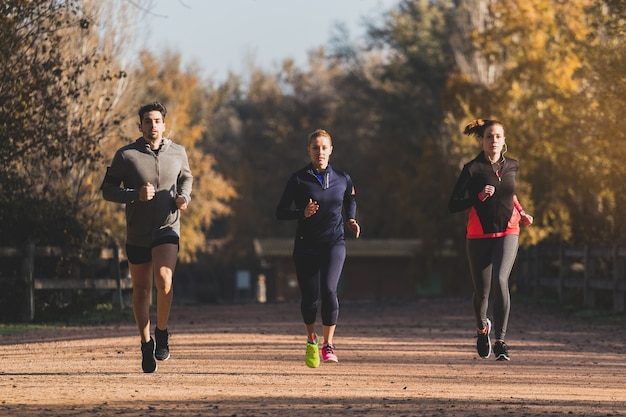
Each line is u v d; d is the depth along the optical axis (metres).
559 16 53.50
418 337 24.73
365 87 116.75
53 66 34.53
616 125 38.12
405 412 11.89
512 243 17.69
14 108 33.44
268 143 132.25
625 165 38.81
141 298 15.59
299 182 16.23
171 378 15.34
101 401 12.61
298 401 12.77
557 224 51.03
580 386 14.89
